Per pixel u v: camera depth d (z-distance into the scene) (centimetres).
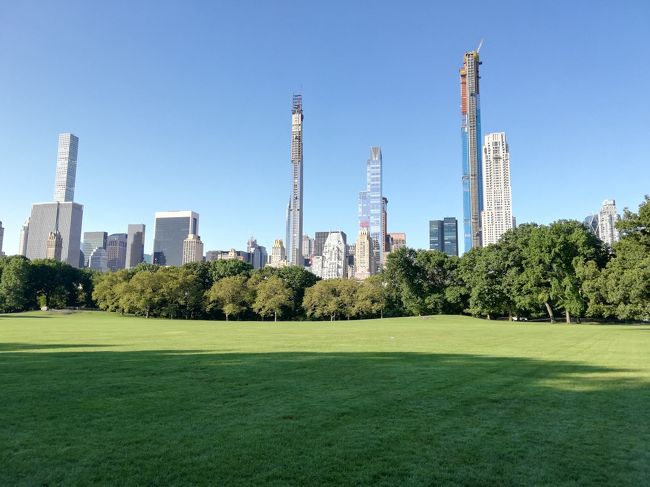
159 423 1031
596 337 3781
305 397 1299
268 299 11119
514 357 2275
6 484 712
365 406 1198
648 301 4956
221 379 1584
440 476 754
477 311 9012
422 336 3925
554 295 7469
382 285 11425
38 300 13888
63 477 740
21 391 1366
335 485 718
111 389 1400
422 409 1172
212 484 717
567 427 1024
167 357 2230
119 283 11875
